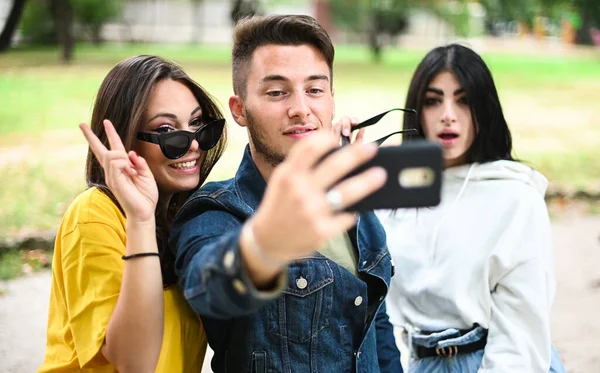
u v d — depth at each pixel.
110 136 1.64
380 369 2.16
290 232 1.01
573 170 8.83
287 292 1.71
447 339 2.28
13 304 4.91
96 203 1.84
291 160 1.01
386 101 14.62
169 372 1.80
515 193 2.32
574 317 4.92
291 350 1.73
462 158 2.51
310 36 1.74
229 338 1.78
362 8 35.16
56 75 17.84
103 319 1.72
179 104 1.97
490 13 30.72
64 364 1.84
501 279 2.26
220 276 1.19
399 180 1.07
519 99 15.67
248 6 27.52
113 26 32.28
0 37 24.20
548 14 28.05
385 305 2.24
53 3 24.42
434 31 39.38
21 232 5.95
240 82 1.80
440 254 2.34
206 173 2.19
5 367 4.05
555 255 6.20
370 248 1.91
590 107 14.61
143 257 1.62
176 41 35.09
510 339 2.18
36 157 9.06
